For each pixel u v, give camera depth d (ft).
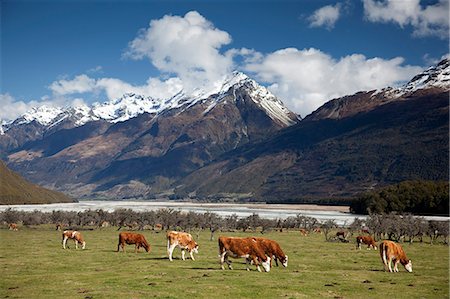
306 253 151.84
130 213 319.47
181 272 98.63
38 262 117.70
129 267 106.83
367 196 520.01
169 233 122.21
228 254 103.76
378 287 87.15
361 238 180.24
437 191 456.45
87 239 202.08
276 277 94.48
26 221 313.53
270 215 551.59
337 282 91.35
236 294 77.15
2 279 92.02
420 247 187.73
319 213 596.29
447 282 93.71
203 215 311.06
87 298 74.23
